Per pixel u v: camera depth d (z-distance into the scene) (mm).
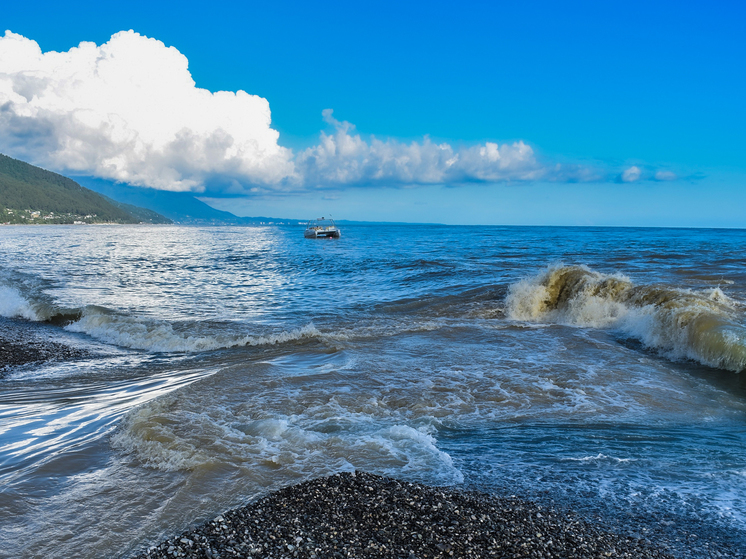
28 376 8617
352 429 5965
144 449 5172
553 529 3811
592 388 7703
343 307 16047
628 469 4930
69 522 3805
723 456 5246
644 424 6234
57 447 5281
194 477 4551
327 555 3406
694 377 8336
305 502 4141
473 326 12695
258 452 5164
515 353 9953
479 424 6230
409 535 3680
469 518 3938
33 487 4344
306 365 9000
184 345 11000
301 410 6609
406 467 4902
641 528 3857
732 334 9094
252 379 7980
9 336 12070
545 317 14500
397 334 11758
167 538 3617
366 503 4141
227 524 3791
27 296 17547
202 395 7113
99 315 13648
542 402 7070
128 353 10555
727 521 3969
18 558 3352
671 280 18875
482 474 4793
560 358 9562
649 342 10727
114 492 4281
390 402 7000
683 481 4672
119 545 3527
